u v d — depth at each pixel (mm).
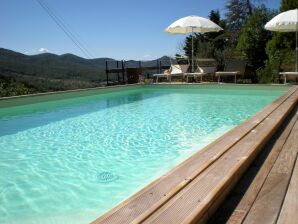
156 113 7766
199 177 2275
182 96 11148
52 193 3094
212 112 7660
